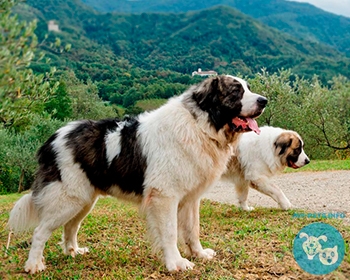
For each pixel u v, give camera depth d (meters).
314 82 13.99
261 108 2.51
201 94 2.54
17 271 2.60
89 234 3.38
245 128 2.54
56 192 2.60
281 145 4.02
